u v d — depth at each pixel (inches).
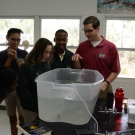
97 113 55.6
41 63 63.3
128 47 139.9
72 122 48.4
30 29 149.3
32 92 61.0
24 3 143.0
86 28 74.2
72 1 136.0
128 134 43.2
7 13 146.9
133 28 136.9
